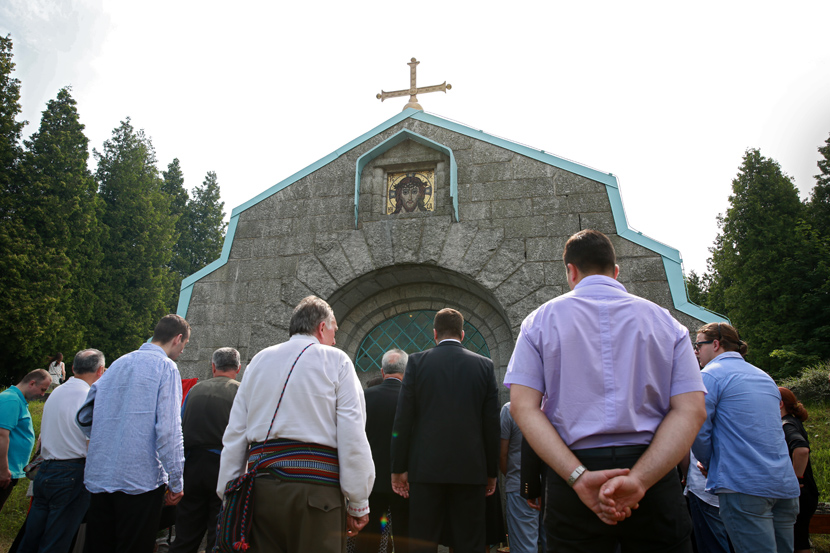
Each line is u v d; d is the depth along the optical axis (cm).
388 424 517
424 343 886
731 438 382
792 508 379
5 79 2234
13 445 571
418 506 411
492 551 571
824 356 2095
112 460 381
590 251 263
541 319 246
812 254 2305
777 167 2558
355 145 907
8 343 2009
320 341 339
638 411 218
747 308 2386
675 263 737
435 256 809
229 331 838
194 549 478
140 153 2980
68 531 480
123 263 2692
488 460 436
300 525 272
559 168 821
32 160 2277
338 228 865
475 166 850
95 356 539
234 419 305
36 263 2111
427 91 949
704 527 447
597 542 215
